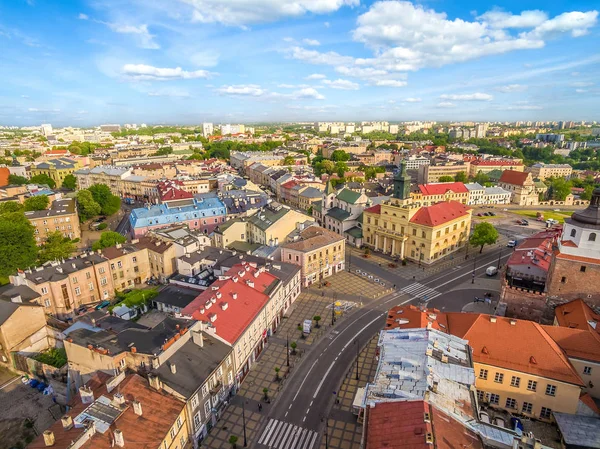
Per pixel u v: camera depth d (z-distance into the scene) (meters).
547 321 88.06
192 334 73.75
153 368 65.75
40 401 80.50
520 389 67.62
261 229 143.25
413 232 148.25
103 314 96.44
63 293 110.12
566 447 59.53
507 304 91.56
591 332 70.88
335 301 117.75
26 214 171.12
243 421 68.81
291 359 90.56
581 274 82.75
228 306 86.81
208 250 130.50
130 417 56.50
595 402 69.06
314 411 74.94
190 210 173.38
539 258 105.75
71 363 72.44
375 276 136.00
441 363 57.50
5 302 93.25
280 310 106.75
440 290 124.62
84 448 50.38
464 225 160.25
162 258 128.12
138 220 162.75
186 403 62.09
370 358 90.25
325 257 132.75
